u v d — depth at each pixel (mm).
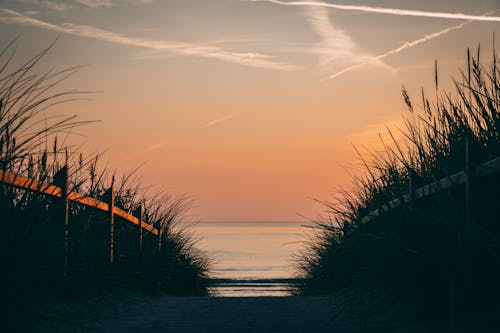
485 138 3908
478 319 3646
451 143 4242
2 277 3646
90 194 6023
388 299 4926
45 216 4348
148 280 7719
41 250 4137
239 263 30438
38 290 4340
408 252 4309
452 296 3668
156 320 5312
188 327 4945
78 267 5191
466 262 3781
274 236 87000
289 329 4820
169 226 10086
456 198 4141
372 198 6250
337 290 7410
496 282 3766
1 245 3734
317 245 9617
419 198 4484
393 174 5645
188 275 10711
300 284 10211
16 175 3920
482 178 3613
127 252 7230
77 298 5219
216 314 5773
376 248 4863
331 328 4773
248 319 5406
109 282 5953
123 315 5453
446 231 3943
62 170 4875
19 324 3730
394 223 4777
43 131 4070
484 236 3697
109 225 6395
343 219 7098
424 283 4211
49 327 4152
